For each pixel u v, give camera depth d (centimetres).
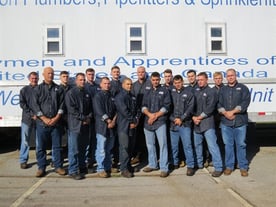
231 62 839
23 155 778
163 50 831
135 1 830
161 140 718
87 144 721
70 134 693
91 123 727
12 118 821
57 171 725
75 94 689
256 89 842
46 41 825
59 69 824
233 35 841
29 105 731
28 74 822
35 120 710
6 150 988
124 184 663
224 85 744
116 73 777
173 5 833
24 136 773
